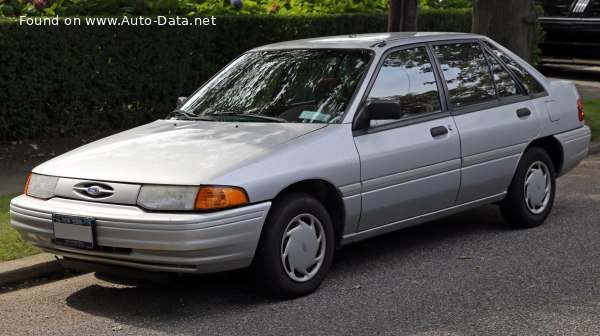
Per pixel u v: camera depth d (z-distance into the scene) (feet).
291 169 19.20
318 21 45.47
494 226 26.55
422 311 18.78
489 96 24.73
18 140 36.11
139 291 20.92
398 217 22.07
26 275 21.86
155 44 39.11
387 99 21.81
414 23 34.68
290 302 19.57
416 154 21.94
